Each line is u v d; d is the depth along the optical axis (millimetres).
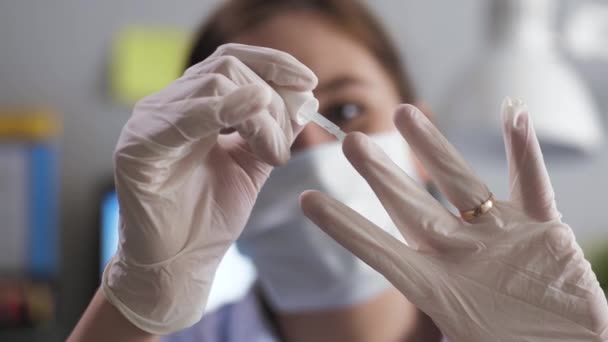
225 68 657
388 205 704
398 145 1104
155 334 713
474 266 697
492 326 690
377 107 1100
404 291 695
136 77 1859
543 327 687
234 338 1204
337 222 684
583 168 2047
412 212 703
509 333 688
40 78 1836
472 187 702
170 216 685
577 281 685
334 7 1113
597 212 2057
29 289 1591
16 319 1530
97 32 1856
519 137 688
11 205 1636
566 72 1502
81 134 1850
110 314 714
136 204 672
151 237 682
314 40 1090
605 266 1698
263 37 1103
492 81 1461
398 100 1179
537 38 1484
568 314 686
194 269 703
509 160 707
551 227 688
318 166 1027
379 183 698
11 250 1635
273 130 649
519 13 1472
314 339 1106
